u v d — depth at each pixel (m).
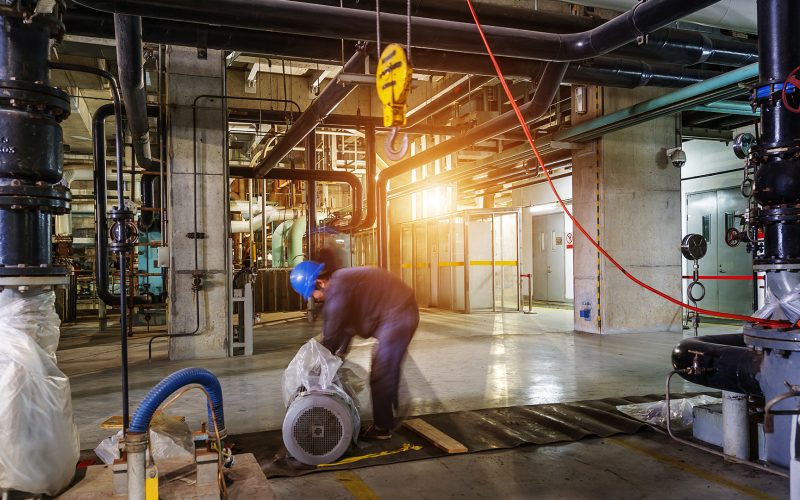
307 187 13.71
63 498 2.12
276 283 17.91
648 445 3.99
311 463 3.62
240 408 5.17
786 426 3.29
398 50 2.01
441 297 16.22
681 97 7.63
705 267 12.33
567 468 3.55
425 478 3.41
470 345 8.88
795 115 3.35
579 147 10.62
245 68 15.41
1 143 2.56
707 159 12.25
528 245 18.45
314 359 3.81
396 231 19.25
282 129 15.72
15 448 2.32
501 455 3.81
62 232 17.27
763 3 3.48
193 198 8.44
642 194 10.30
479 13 6.29
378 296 3.87
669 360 7.35
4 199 2.54
